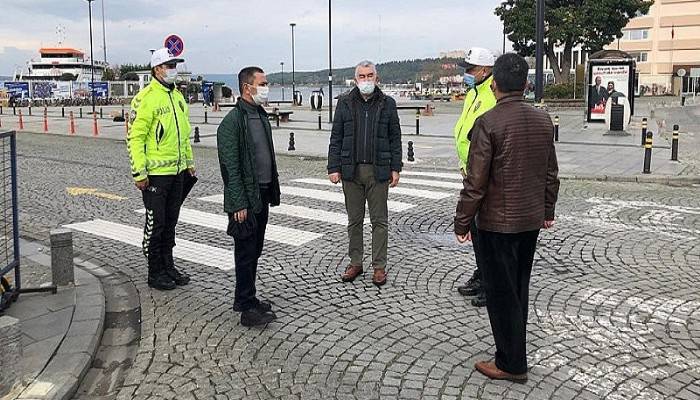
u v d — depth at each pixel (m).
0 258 6.34
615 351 4.54
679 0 80.12
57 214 9.45
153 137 5.75
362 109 5.94
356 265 6.23
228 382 4.13
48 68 101.62
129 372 4.32
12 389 3.83
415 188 11.48
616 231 8.16
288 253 7.18
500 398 3.88
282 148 19.09
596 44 44.56
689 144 19.77
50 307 5.28
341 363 4.39
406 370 4.27
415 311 5.38
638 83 74.88
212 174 13.65
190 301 5.65
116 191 11.46
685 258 6.93
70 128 27.66
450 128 27.09
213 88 52.06
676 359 4.41
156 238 5.93
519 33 44.25
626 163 14.95
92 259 7.00
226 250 7.35
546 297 5.68
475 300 5.52
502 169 3.88
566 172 13.54
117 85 67.19
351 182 6.03
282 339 4.80
